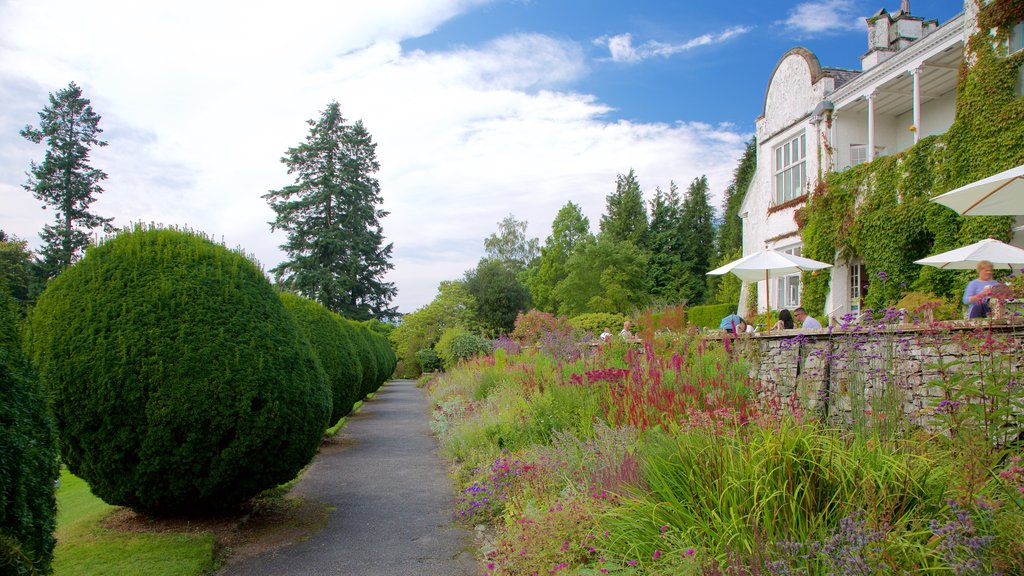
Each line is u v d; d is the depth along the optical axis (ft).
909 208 38.75
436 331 109.09
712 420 14.05
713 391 19.22
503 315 138.62
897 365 14.93
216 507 18.39
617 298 119.55
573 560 11.86
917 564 8.48
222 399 16.43
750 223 59.57
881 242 40.96
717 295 116.98
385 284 157.89
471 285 142.10
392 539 16.72
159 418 15.96
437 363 96.99
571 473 17.40
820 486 10.73
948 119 45.44
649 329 33.47
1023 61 32.42
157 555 14.73
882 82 42.83
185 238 18.76
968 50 35.09
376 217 156.87
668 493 12.06
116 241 17.99
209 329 16.93
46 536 9.58
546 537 12.43
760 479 10.79
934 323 14.39
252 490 17.78
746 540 9.97
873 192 42.37
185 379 16.20
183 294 17.15
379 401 63.67
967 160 34.81
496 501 18.22
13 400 9.44
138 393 15.92
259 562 14.90
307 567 14.53
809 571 8.87
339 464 27.71
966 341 12.20
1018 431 10.28
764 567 8.96
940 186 36.73
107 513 18.90
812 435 11.73
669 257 140.15
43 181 109.70
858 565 8.03
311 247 142.51
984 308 19.10
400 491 22.40
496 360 50.39
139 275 17.24
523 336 58.39
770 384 18.25
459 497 21.21
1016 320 13.03
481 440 26.11
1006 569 7.55
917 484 10.04
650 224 151.94
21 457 8.95
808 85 50.47
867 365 15.07
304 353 19.16
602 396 23.52
